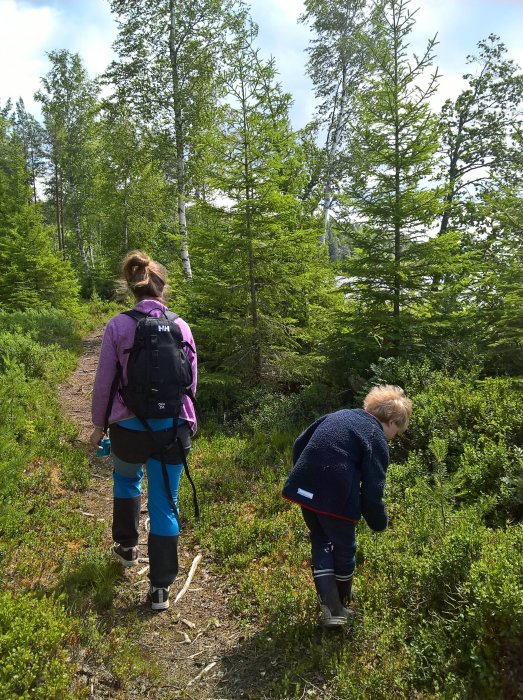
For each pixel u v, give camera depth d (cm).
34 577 337
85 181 3056
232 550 393
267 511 445
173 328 323
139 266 342
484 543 311
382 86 768
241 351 788
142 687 262
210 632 310
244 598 337
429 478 447
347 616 286
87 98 3019
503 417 484
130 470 340
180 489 489
